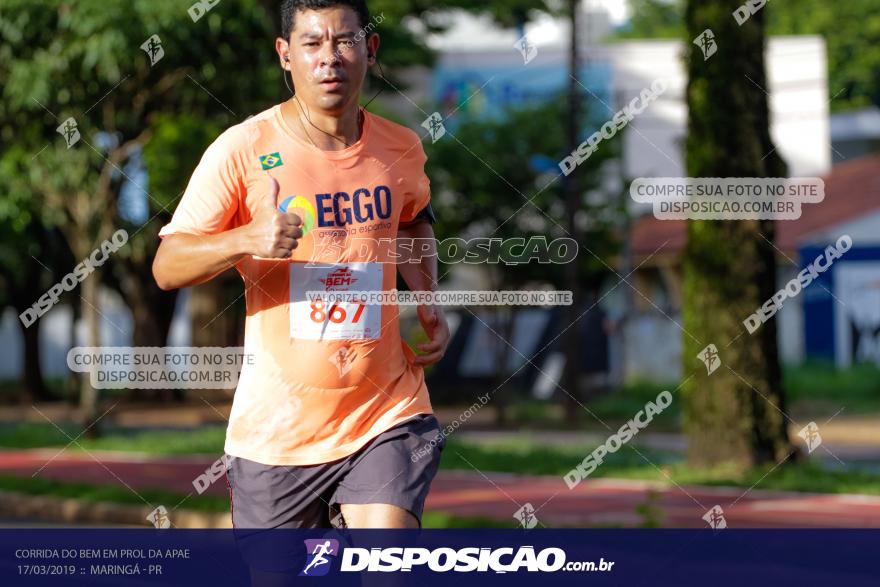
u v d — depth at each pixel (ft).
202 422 197.57
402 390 28.07
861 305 228.84
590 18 255.29
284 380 27.43
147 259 214.69
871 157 281.13
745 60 92.12
